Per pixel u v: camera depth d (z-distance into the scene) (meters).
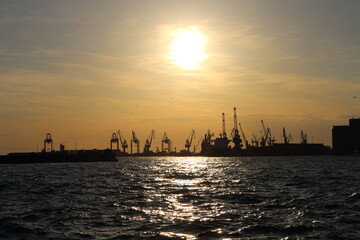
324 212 54.91
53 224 48.03
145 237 41.25
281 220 49.50
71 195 78.69
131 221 49.47
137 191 86.19
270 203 63.75
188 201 67.62
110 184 106.69
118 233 43.06
